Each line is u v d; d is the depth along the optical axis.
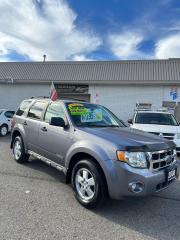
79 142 4.39
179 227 3.69
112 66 19.47
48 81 19.06
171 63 18.73
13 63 21.73
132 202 4.55
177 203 4.61
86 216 3.88
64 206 4.19
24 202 4.25
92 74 18.92
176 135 8.52
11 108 20.86
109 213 4.04
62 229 3.44
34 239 3.13
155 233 3.48
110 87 18.50
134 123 9.73
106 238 3.28
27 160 6.76
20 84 20.61
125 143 3.88
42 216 3.78
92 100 18.78
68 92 19.39
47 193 4.72
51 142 5.18
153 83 17.28
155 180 3.81
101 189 3.96
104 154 3.90
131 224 3.72
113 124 5.46
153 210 4.26
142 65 19.02
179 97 17.27
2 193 4.58
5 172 5.92
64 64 20.53
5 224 3.47
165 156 4.16
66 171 4.64
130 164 3.73
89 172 4.12
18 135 6.89
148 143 4.01
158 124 9.48
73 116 4.99
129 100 18.17
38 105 6.21
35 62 21.28
